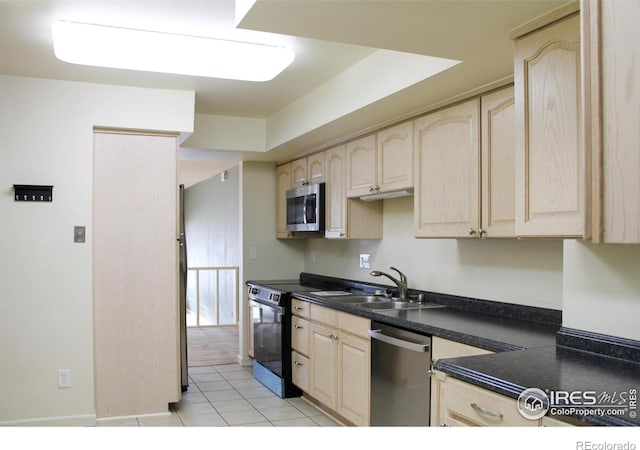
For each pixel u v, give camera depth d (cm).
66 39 276
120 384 375
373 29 203
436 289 358
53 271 358
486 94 270
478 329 247
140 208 382
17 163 352
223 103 429
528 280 282
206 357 573
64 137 361
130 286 378
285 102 424
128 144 381
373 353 308
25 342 351
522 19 192
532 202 191
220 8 253
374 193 368
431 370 254
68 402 358
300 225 481
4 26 271
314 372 388
